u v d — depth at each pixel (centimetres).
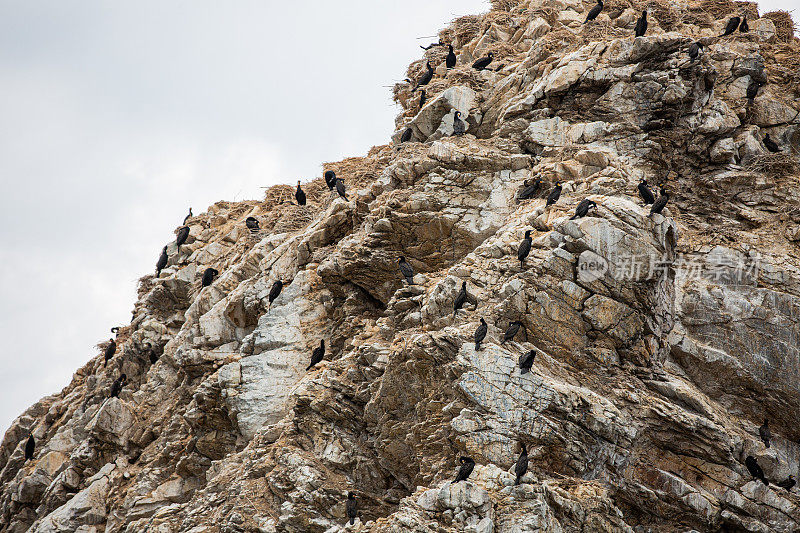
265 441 10025
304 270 11481
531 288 8931
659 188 10244
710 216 10225
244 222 14288
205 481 11281
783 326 9281
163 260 12775
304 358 10838
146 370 13600
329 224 11538
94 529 11844
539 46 11494
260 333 11062
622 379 8938
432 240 10244
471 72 11725
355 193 11800
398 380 9100
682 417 8631
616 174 9794
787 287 9438
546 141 10544
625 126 10419
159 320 13925
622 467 8550
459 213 10156
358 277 10606
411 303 9800
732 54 11194
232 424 10944
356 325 10550
